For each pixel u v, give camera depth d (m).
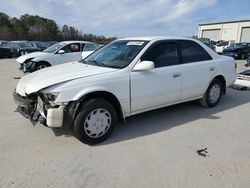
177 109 5.42
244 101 6.22
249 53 21.48
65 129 4.18
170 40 4.71
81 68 4.11
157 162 3.23
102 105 3.69
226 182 2.81
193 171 3.03
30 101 3.69
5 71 11.77
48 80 3.59
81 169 3.05
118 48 4.64
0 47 21.70
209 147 3.66
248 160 3.31
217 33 49.06
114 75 3.84
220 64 5.50
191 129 4.33
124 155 3.40
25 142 3.73
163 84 4.41
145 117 4.90
